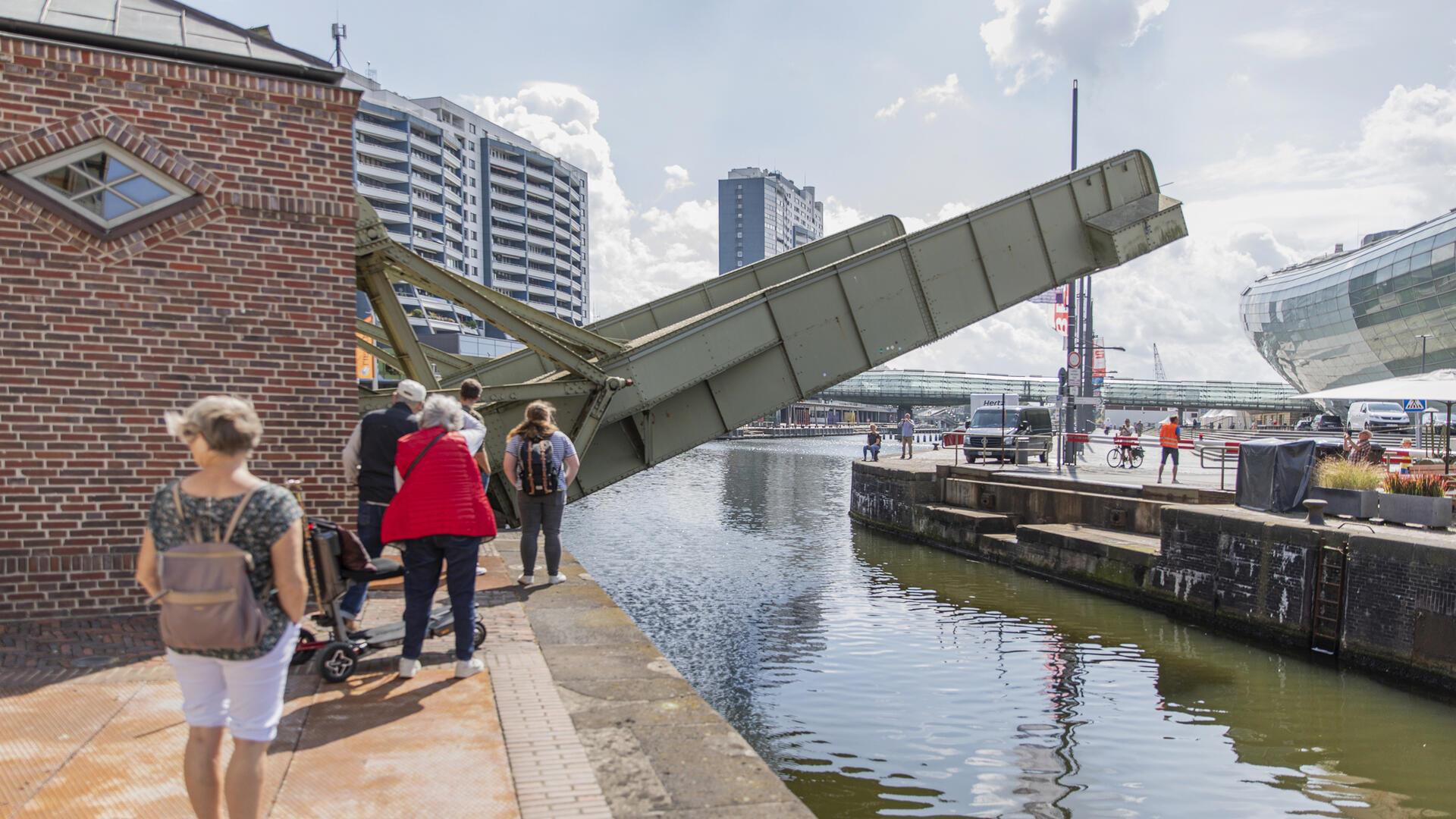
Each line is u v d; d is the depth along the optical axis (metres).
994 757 9.19
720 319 12.89
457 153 132.62
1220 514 15.01
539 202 148.75
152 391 6.40
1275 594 13.78
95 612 6.26
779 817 3.71
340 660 5.26
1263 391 143.38
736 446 97.44
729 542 24.98
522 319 10.98
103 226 6.28
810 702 11.02
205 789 3.06
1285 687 11.52
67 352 6.21
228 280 6.59
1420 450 27.16
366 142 118.19
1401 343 94.56
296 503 3.07
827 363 13.82
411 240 122.06
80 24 6.66
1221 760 9.09
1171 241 15.65
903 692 11.43
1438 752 9.28
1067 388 29.70
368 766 4.08
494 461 11.66
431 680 5.37
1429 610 11.33
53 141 6.15
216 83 6.53
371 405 9.66
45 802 3.60
